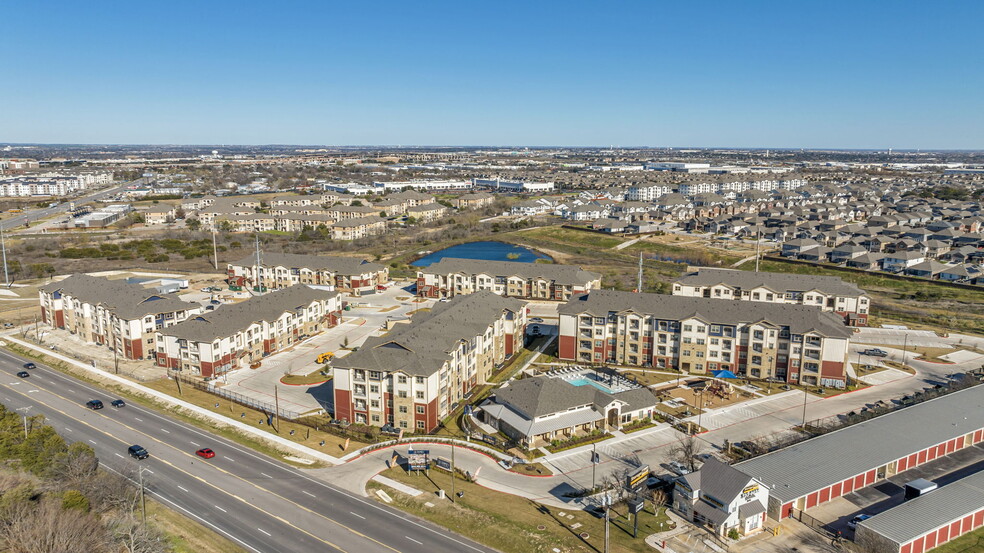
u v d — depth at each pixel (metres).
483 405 120.81
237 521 86.31
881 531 80.50
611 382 130.88
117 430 115.25
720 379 138.25
